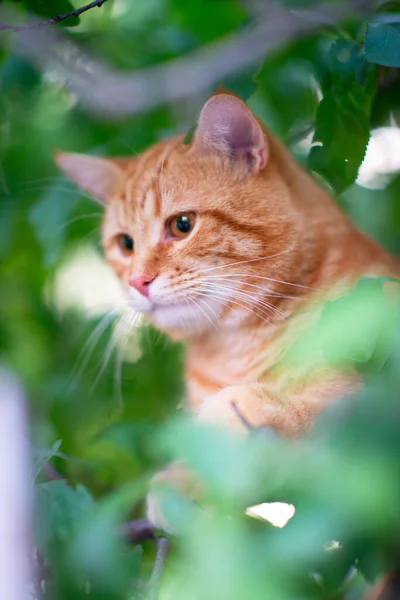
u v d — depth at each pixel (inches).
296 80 32.4
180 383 35.0
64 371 37.5
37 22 28.6
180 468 25.2
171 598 20.8
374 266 29.2
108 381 35.6
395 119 30.6
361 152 29.1
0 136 37.5
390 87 29.7
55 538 23.0
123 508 22.3
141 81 37.0
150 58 36.9
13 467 22.4
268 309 29.4
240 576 19.2
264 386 27.5
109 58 37.7
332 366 25.9
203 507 21.6
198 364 31.0
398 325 20.6
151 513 25.5
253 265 29.4
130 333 33.2
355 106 28.7
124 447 29.6
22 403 23.3
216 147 30.1
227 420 26.6
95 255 38.0
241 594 19.0
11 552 21.8
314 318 27.5
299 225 29.4
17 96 36.5
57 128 38.3
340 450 20.2
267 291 29.3
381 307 20.7
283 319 29.2
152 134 36.1
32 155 37.7
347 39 28.9
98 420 35.2
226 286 29.5
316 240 29.3
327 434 20.7
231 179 29.9
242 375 30.0
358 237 30.2
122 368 35.4
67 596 22.6
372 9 29.2
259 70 31.6
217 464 19.6
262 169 29.8
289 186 30.1
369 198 33.5
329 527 19.5
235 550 19.8
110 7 36.9
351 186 31.3
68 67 36.9
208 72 34.4
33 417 33.7
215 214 29.7
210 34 35.8
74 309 39.6
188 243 29.9
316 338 21.2
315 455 20.0
